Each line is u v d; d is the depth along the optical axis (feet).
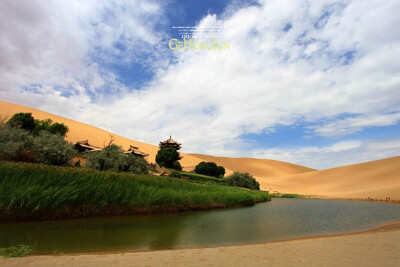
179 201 84.79
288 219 74.90
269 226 60.85
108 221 60.85
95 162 105.40
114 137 319.06
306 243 36.27
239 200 114.62
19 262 23.98
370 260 25.39
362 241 36.68
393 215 89.45
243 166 564.71
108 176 76.23
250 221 68.54
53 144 102.27
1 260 24.85
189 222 63.67
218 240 44.32
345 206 128.57
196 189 102.63
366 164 330.34
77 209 63.72
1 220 53.88
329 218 79.10
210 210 92.79
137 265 23.56
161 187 89.35
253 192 179.22
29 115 151.43
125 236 45.32
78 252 33.78
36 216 57.67
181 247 38.45
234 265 23.70
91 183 69.00
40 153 96.63
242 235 49.26
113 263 24.18
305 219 75.66
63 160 100.37
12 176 58.59
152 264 23.98
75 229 50.11
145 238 44.27
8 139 91.61
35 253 32.60
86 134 274.98
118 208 70.38
